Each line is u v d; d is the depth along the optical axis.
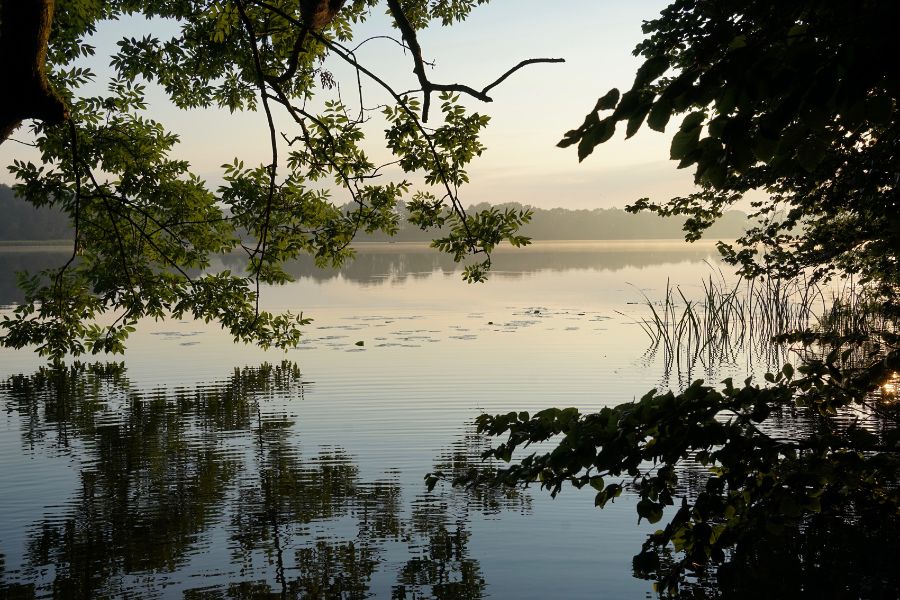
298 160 7.21
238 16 7.45
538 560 6.71
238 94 9.52
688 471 8.77
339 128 7.20
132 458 10.16
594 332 21.38
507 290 36.06
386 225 8.20
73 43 8.22
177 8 8.88
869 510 3.82
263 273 8.27
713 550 3.41
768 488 3.35
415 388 14.12
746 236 9.12
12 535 7.51
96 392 14.27
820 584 5.38
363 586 6.25
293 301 30.38
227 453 10.36
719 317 22.23
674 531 3.46
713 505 3.40
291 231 7.98
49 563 6.86
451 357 17.36
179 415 12.48
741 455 3.21
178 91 9.55
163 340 20.72
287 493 8.75
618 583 6.18
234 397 13.71
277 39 7.77
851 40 1.89
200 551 7.10
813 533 5.79
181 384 14.90
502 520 7.81
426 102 4.53
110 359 17.73
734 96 1.99
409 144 7.14
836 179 6.62
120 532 7.59
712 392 3.22
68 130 7.86
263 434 11.29
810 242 8.52
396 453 10.23
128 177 8.08
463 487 8.82
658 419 3.19
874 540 5.49
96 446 10.74
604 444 3.17
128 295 8.04
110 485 9.09
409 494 8.66
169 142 8.45
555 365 16.30
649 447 3.18
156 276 8.39
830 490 3.40
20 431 11.55
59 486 9.05
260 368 16.36
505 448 3.56
